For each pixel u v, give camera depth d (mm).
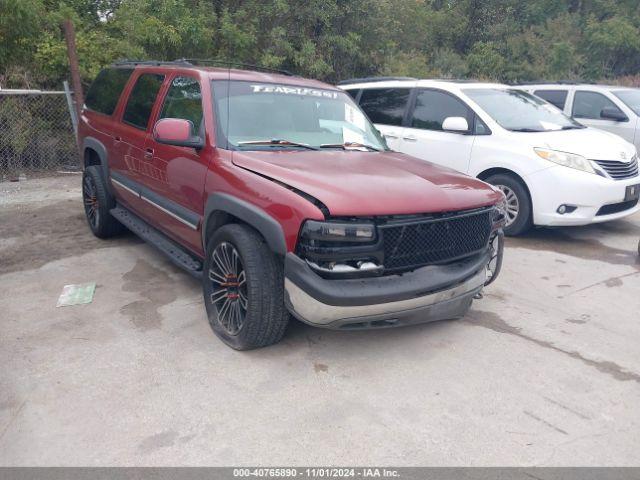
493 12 26062
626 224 7816
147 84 5523
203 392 3424
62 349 3900
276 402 3340
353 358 3885
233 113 4457
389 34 16672
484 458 2900
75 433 3023
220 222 4203
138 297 4816
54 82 10773
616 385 3643
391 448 2955
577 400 3457
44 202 8203
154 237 5289
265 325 3715
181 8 12570
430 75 20281
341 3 15164
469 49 25984
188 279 5258
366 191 3510
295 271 3396
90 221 6582
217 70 4875
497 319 4590
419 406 3338
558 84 10828
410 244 3584
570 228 7535
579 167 6457
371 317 3488
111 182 5934
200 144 4250
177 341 4047
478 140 7098
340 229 3328
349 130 4988
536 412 3316
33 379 3523
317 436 3035
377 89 8555
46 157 10453
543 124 7309
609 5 27141
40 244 6250
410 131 7867
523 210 6738
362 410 3283
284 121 4656
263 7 14156
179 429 3072
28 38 9977
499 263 4457
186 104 4723
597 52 25125
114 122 5902
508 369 3797
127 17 11617
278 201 3514
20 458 2832
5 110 9742
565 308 4859
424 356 3943
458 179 4152
